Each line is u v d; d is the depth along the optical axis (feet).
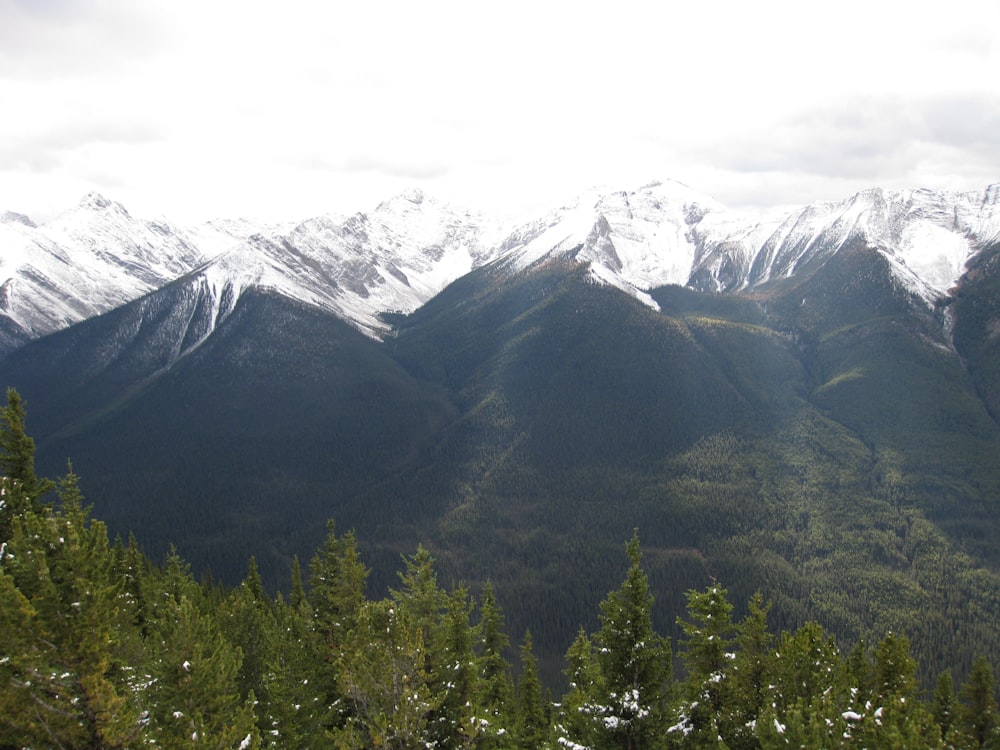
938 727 101.86
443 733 146.61
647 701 130.21
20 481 146.41
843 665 143.23
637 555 134.41
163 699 110.93
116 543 245.24
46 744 86.94
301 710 148.36
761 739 106.22
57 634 87.97
